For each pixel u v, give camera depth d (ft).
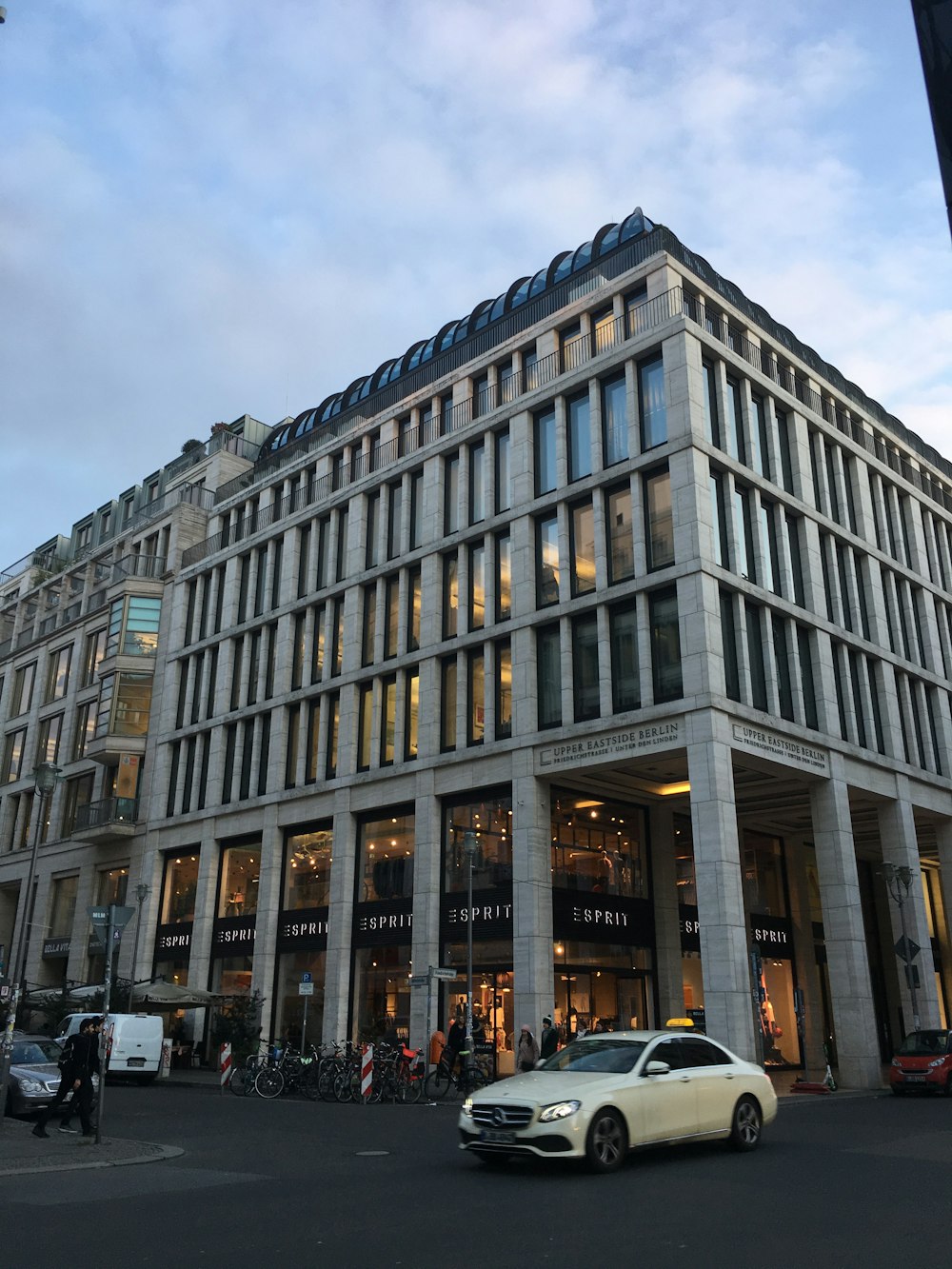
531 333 106.73
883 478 118.32
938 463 134.41
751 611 91.61
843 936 89.81
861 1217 27.63
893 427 128.06
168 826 131.85
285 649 122.83
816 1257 23.02
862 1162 38.29
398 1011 97.30
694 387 90.33
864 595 108.88
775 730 87.51
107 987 51.42
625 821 101.24
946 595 123.44
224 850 124.77
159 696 141.79
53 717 166.30
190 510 152.15
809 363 117.08
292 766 119.03
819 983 114.73
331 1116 61.98
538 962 86.48
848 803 97.25
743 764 87.35
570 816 95.40
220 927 120.57
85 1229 27.20
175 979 124.26
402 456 117.60
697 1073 40.75
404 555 111.34
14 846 164.55
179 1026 121.08
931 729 115.14
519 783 92.07
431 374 126.11
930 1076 76.38
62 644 168.25
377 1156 42.42
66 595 174.70
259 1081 78.48
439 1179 35.55
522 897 88.89
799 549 99.91
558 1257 23.36
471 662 101.60
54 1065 65.00
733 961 74.79
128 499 185.78
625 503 92.27
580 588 93.81
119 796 138.10
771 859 117.19
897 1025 131.75
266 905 113.70
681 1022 71.00
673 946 99.86
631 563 90.07
